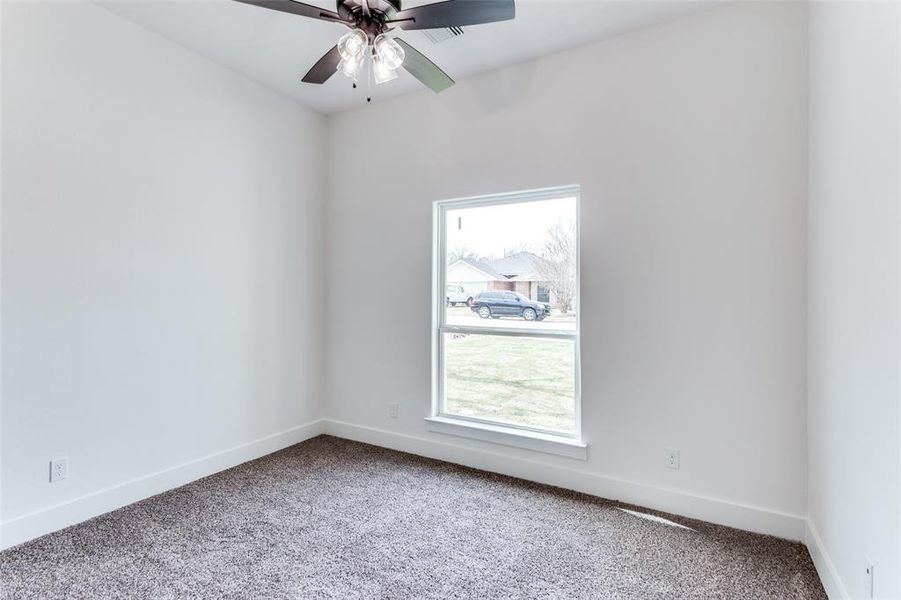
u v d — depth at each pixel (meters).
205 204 2.82
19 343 2.03
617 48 2.52
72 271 2.21
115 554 1.95
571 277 2.76
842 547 1.58
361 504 2.45
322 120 3.68
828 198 1.75
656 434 2.42
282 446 3.35
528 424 2.88
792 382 2.11
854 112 1.47
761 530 2.16
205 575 1.81
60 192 2.16
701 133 2.30
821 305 1.84
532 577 1.82
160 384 2.59
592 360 2.59
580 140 2.63
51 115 2.12
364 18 1.80
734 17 2.22
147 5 2.29
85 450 2.26
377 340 3.44
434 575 1.83
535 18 2.36
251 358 3.12
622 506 2.44
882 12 1.25
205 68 2.81
